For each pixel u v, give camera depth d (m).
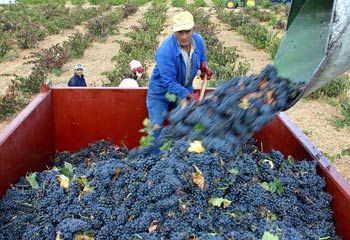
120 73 10.98
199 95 5.03
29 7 30.41
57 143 5.00
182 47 4.73
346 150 7.31
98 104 4.94
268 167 3.50
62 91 4.86
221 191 3.15
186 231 2.83
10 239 3.09
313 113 9.57
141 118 5.04
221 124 3.50
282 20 21.27
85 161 4.71
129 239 2.86
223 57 13.25
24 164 3.93
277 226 2.94
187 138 3.59
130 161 3.52
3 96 10.12
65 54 13.71
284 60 3.44
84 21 23.45
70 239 2.95
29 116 4.07
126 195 3.20
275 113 3.28
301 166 3.53
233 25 20.08
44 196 3.41
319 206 3.26
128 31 19.67
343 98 10.29
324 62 2.59
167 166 3.22
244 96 3.48
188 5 29.23
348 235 3.00
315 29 3.32
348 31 2.49
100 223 3.04
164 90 4.84
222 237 2.83
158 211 2.99
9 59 14.48
